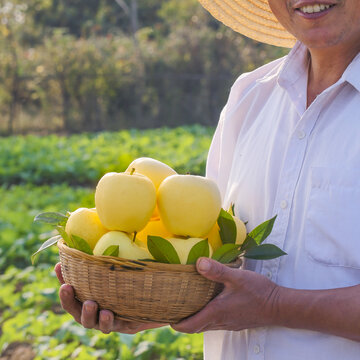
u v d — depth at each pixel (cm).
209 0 244
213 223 188
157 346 488
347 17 187
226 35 2402
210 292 180
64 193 1118
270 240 196
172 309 177
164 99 2381
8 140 1805
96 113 2342
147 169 197
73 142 1806
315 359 186
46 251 776
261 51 2405
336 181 182
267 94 225
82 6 3284
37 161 1404
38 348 518
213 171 245
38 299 633
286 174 195
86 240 187
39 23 3139
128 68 2352
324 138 189
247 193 210
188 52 2386
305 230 187
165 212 185
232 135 233
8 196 1119
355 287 176
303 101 204
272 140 206
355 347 182
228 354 211
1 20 2319
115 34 3108
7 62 2277
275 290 180
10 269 716
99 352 494
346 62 197
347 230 179
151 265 171
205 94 2375
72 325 527
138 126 2358
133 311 178
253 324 184
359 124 183
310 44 193
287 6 192
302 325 180
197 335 489
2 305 644
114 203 179
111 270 174
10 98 2292
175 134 1938
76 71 2305
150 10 3306
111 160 1396
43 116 2341
